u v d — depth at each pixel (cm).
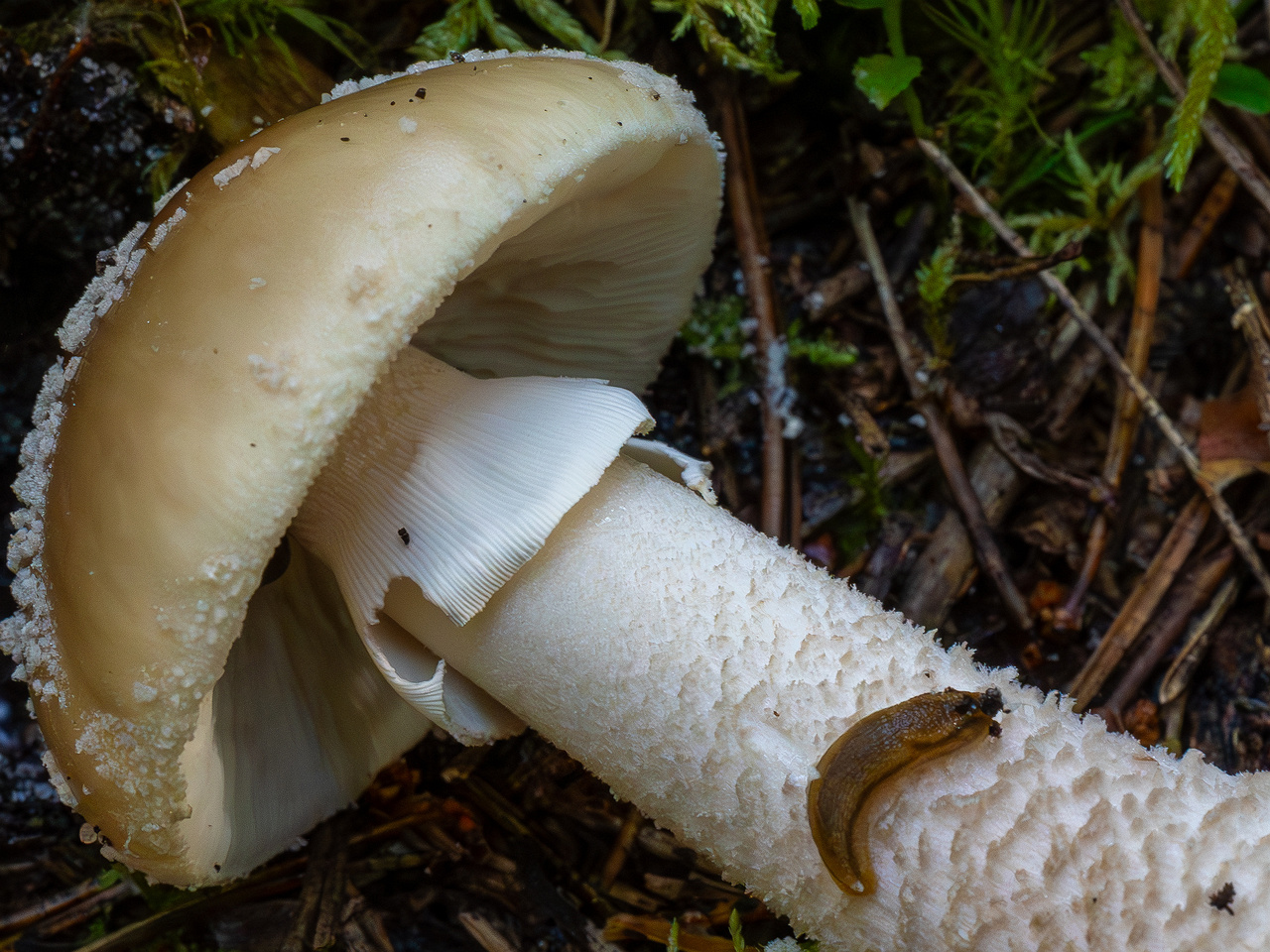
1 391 16
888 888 11
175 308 10
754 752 12
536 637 12
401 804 17
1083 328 17
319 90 16
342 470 12
